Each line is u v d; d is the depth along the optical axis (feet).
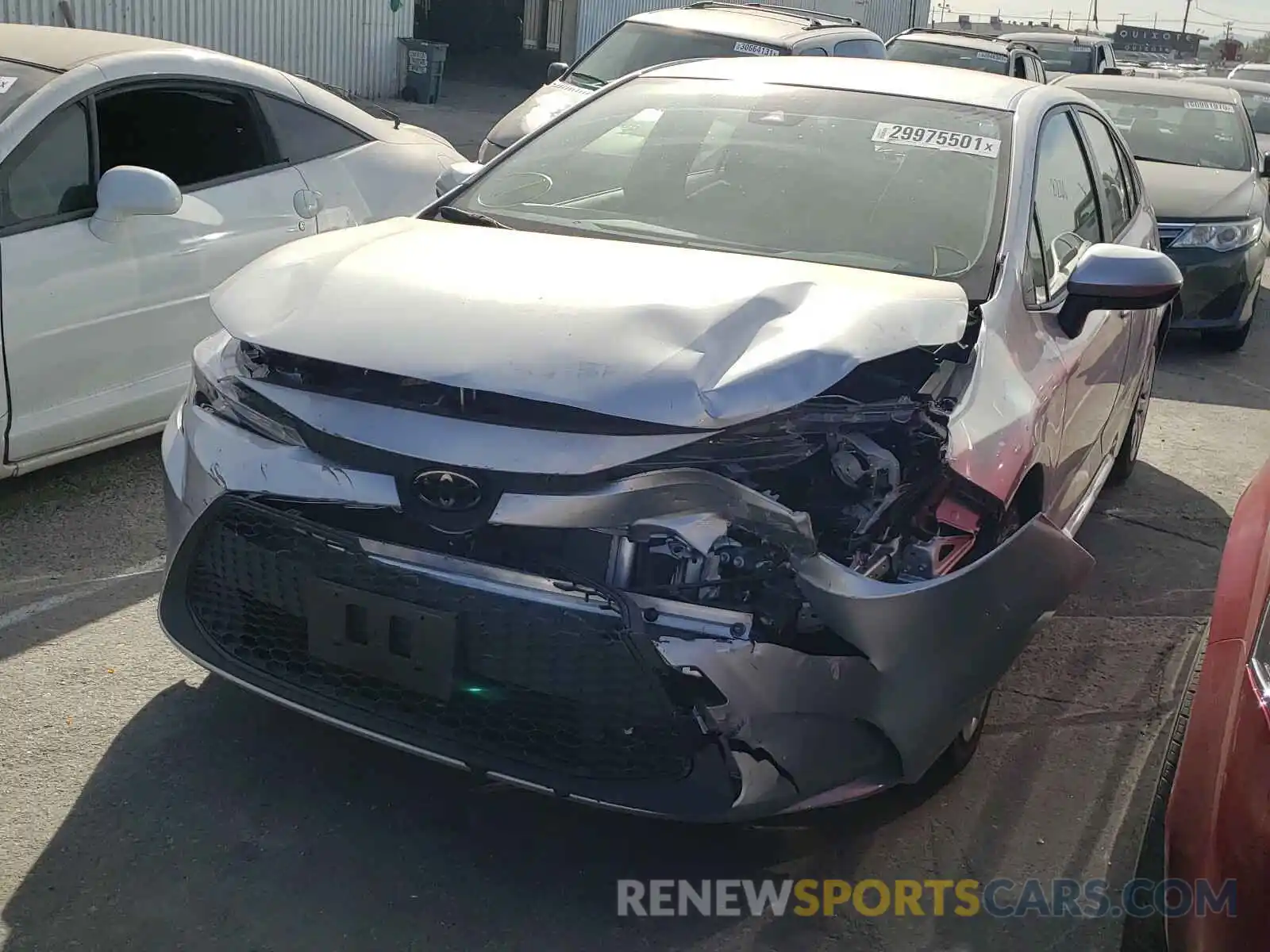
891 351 9.29
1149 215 18.83
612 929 9.16
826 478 9.33
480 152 30.53
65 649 12.14
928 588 9.16
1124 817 11.21
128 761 10.50
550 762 8.87
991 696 12.28
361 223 18.80
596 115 14.33
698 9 37.40
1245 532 9.21
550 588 8.53
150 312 15.66
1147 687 13.64
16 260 14.11
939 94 14.03
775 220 12.26
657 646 8.44
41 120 14.70
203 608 9.99
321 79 58.08
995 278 11.51
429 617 8.74
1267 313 35.76
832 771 9.13
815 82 14.32
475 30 81.92
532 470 8.38
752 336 9.27
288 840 9.74
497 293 9.49
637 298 9.45
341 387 9.07
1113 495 19.81
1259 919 6.77
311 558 9.15
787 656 8.69
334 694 9.42
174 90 16.65
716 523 8.55
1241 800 7.09
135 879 9.18
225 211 16.76
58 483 15.88
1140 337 16.63
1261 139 48.83
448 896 9.32
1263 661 7.54
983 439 10.01
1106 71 60.64
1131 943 9.09
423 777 10.63
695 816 8.64
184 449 10.00
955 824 10.87
